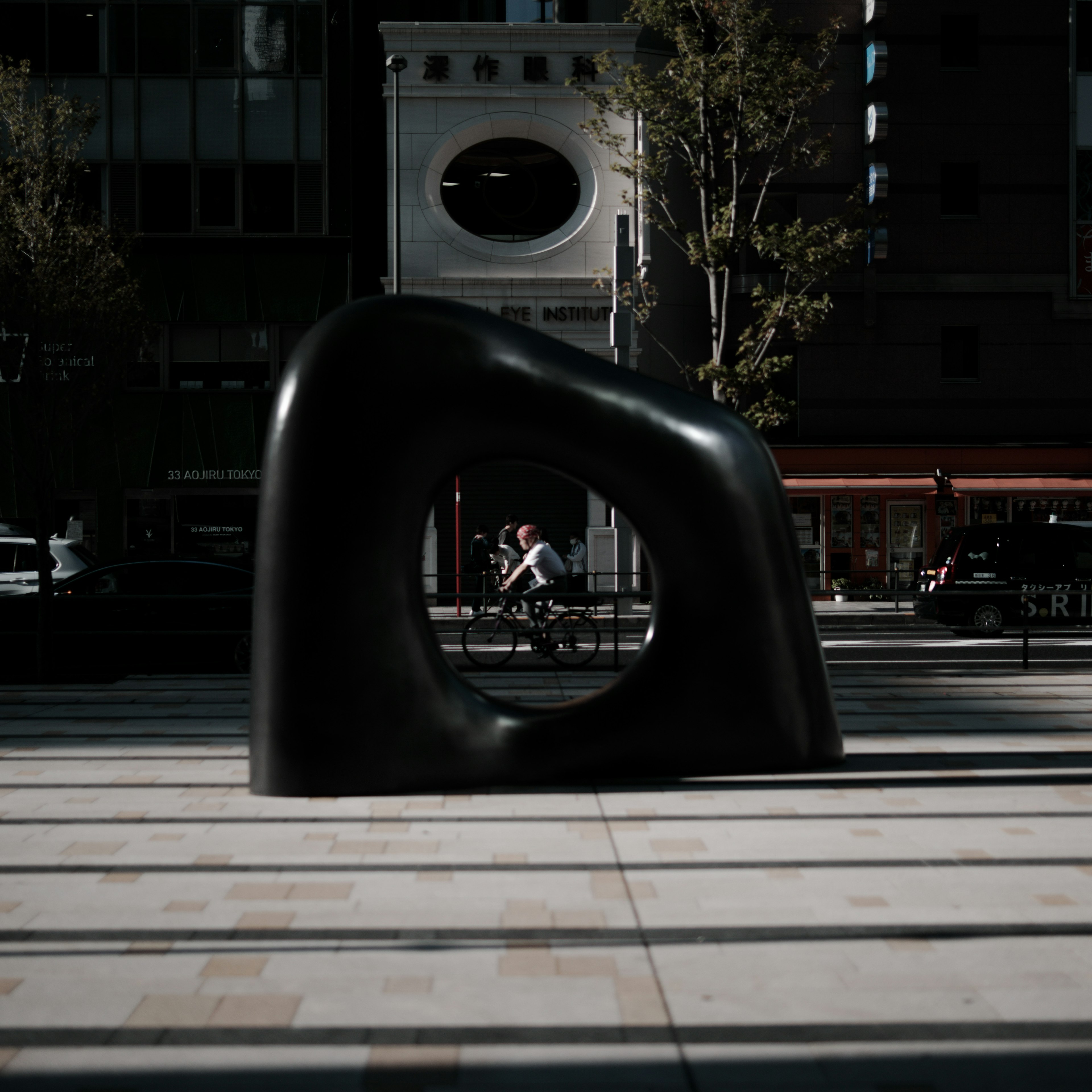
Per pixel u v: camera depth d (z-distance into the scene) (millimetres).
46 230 12852
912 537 24984
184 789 6000
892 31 25188
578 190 24531
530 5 24922
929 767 6383
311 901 4227
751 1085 2842
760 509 5996
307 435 5734
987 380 25562
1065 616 15453
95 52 24250
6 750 7086
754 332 21500
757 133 19969
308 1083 2848
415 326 5758
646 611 20078
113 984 3465
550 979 3496
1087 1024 3172
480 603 17484
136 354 12859
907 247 25375
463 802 5668
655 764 6012
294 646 5785
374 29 25734
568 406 5762
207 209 24469
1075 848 4883
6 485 23422
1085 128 25609
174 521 24422
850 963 3613
